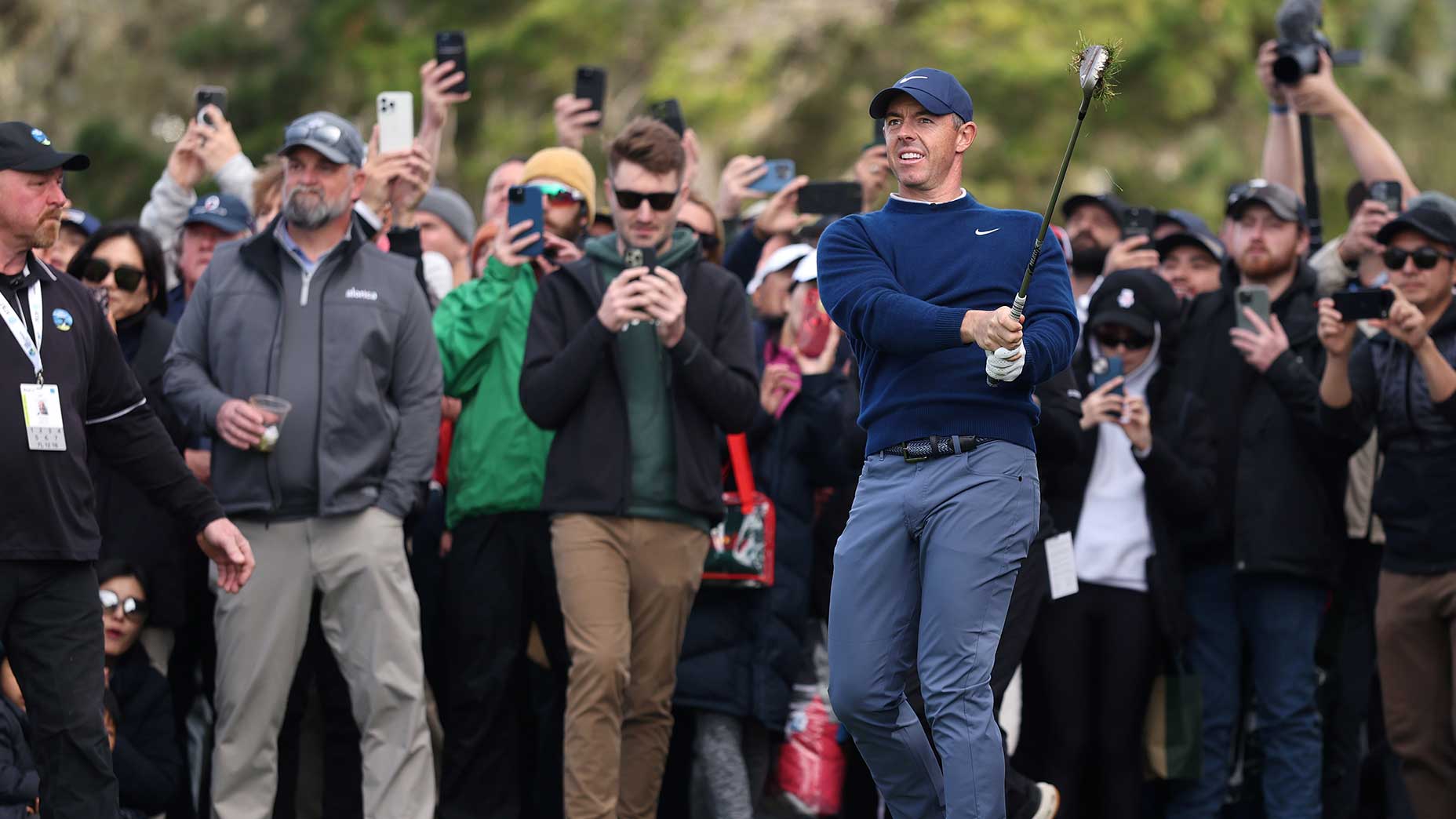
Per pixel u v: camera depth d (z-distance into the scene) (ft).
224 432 72.43
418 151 85.20
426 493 77.36
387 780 73.31
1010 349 52.60
